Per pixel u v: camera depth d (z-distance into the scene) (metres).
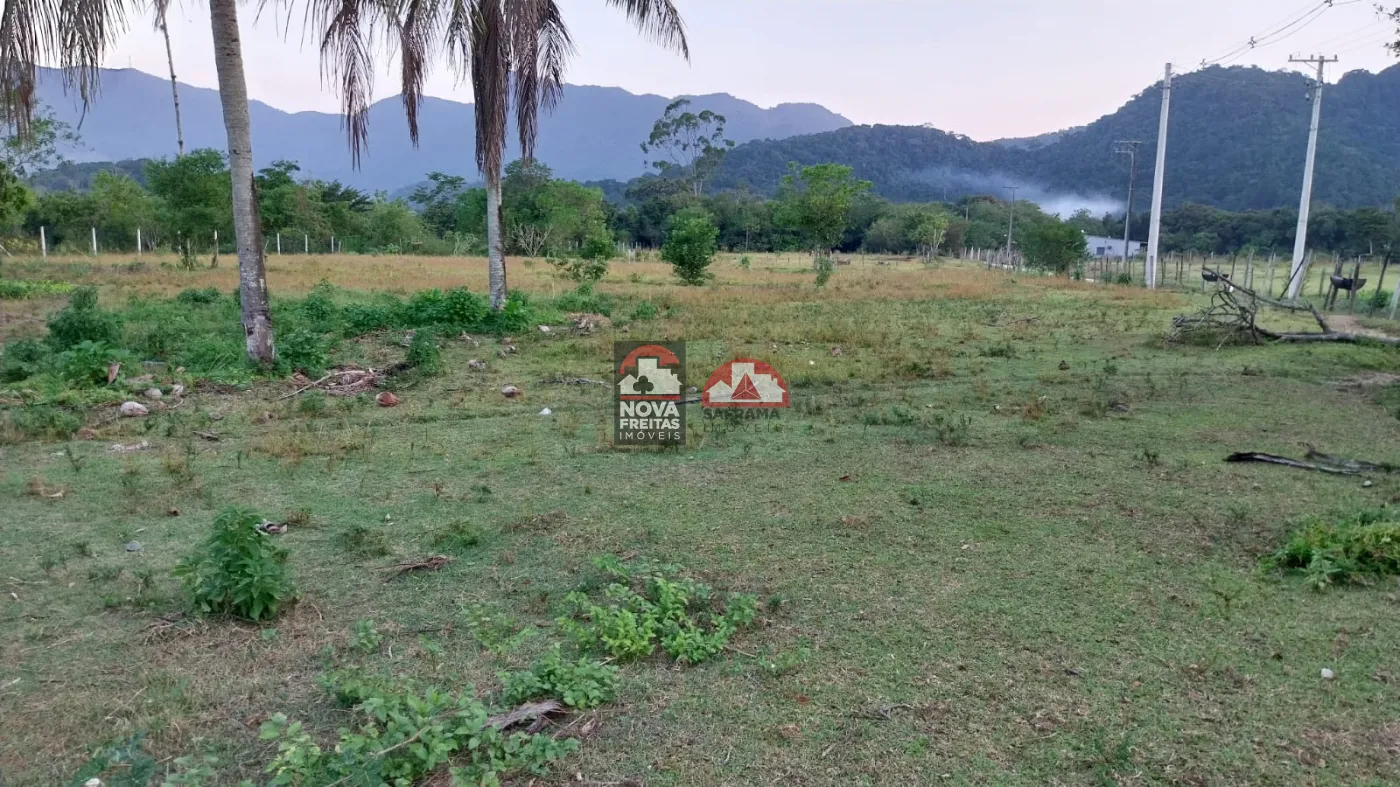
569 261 29.75
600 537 4.65
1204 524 4.88
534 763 2.59
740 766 2.66
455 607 3.78
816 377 9.55
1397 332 14.46
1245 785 2.58
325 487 5.50
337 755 2.50
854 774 2.62
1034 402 8.23
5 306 14.37
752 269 36.91
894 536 4.69
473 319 12.89
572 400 8.36
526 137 13.77
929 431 7.20
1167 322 15.87
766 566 4.27
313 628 3.54
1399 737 2.82
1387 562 4.12
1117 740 2.80
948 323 15.42
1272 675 3.22
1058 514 5.06
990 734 2.83
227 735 2.78
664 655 3.36
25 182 26.06
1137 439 6.93
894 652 3.39
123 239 36.72
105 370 8.36
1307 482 5.69
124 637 3.43
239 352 9.59
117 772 2.54
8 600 3.76
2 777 2.54
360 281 22.59
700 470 5.99
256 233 9.09
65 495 5.22
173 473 5.66
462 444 6.66
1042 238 35.62
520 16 11.78
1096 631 3.57
